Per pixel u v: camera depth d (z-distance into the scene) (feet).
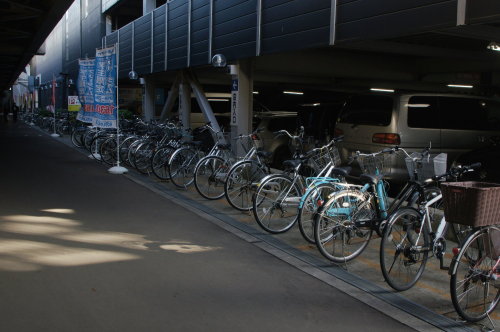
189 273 14.85
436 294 13.88
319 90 53.57
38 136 71.10
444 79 44.62
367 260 16.67
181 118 44.19
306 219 19.97
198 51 38.91
